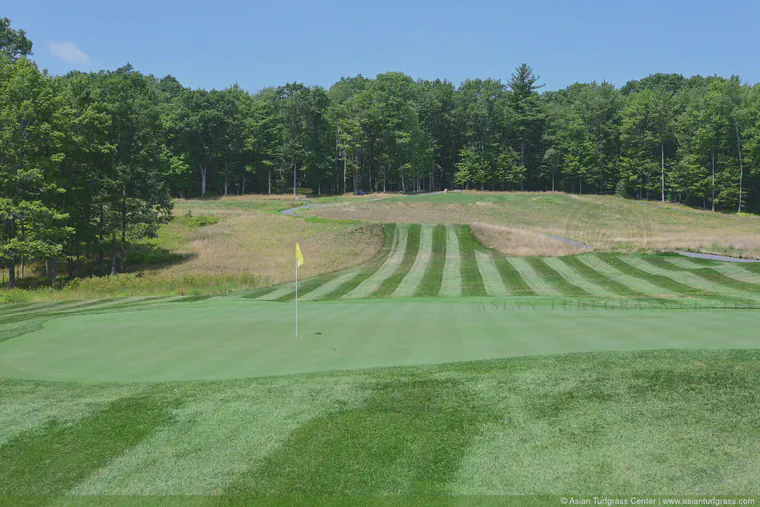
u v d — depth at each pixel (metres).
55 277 35.66
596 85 101.94
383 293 24.94
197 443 6.28
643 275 25.25
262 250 43.94
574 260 30.69
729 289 20.58
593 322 12.10
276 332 12.32
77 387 8.32
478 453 5.78
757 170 71.75
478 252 37.69
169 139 82.00
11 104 31.38
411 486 5.25
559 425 6.33
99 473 5.75
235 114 91.31
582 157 93.12
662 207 73.44
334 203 73.00
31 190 33.22
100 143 36.94
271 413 6.98
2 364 9.99
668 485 5.11
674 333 10.56
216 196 87.56
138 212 41.03
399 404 7.09
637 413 6.52
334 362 9.34
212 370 9.10
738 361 8.05
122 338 12.04
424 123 105.69
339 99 113.25
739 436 5.89
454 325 12.51
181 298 23.48
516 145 100.06
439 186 116.88
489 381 7.73
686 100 88.88
